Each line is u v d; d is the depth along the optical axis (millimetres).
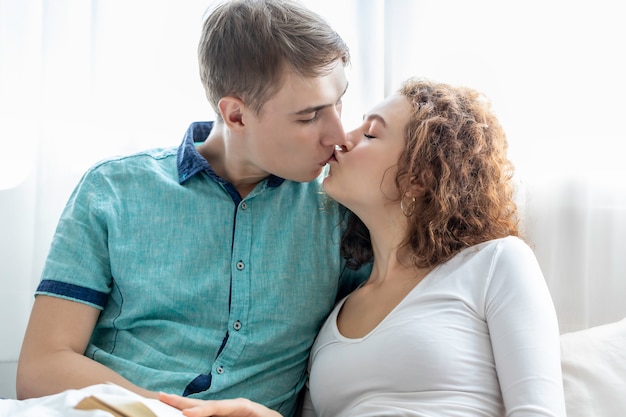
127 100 1604
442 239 1157
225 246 1236
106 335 1240
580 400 1146
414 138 1167
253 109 1164
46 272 1200
